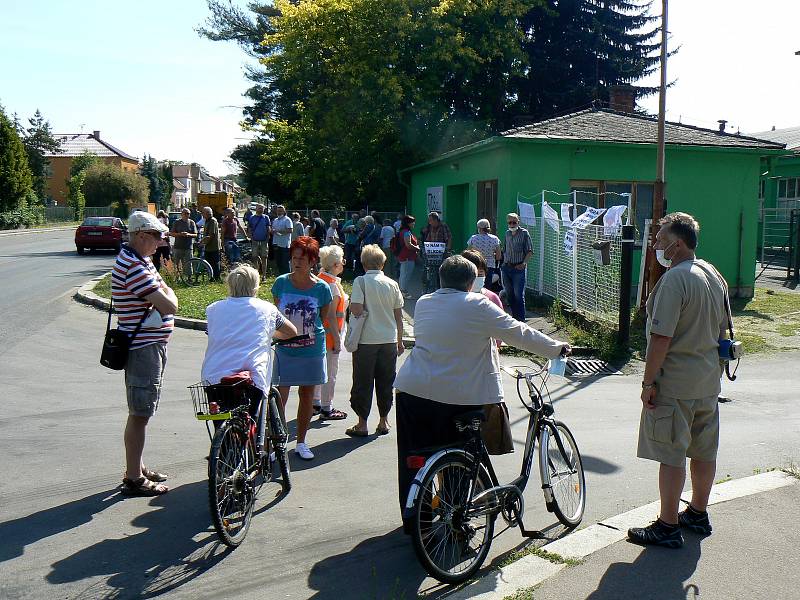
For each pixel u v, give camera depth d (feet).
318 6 87.10
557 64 109.91
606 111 64.85
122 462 19.71
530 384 15.34
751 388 30.40
